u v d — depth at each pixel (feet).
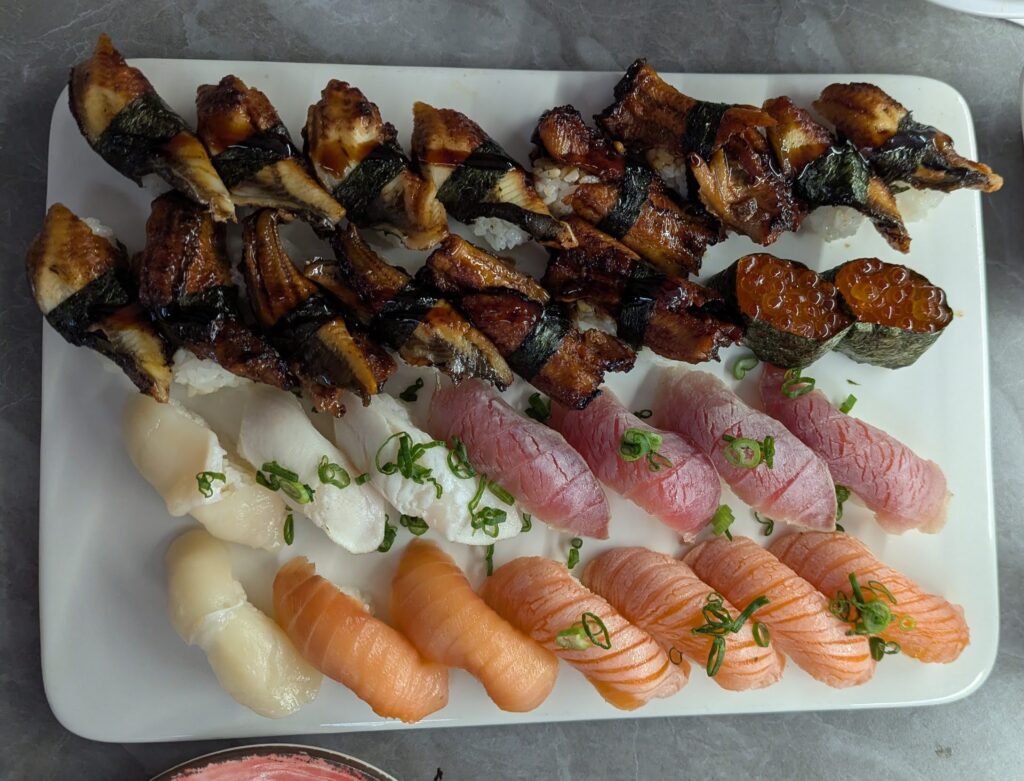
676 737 1.28
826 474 1.20
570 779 1.25
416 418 1.18
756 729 1.30
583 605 1.14
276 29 1.21
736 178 1.14
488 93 1.19
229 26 1.20
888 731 1.32
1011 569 1.35
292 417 1.10
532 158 1.17
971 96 1.35
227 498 1.10
